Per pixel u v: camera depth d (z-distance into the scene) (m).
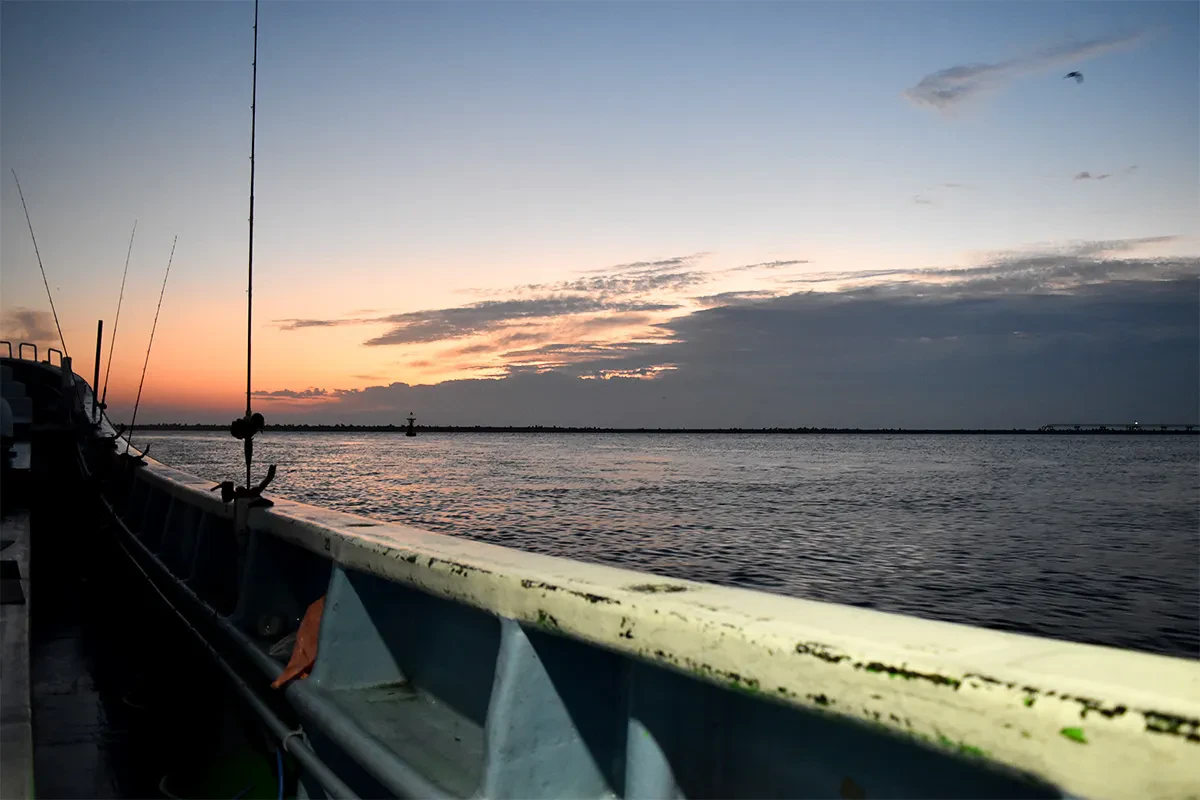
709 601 1.37
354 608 2.63
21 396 8.53
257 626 3.32
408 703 2.47
